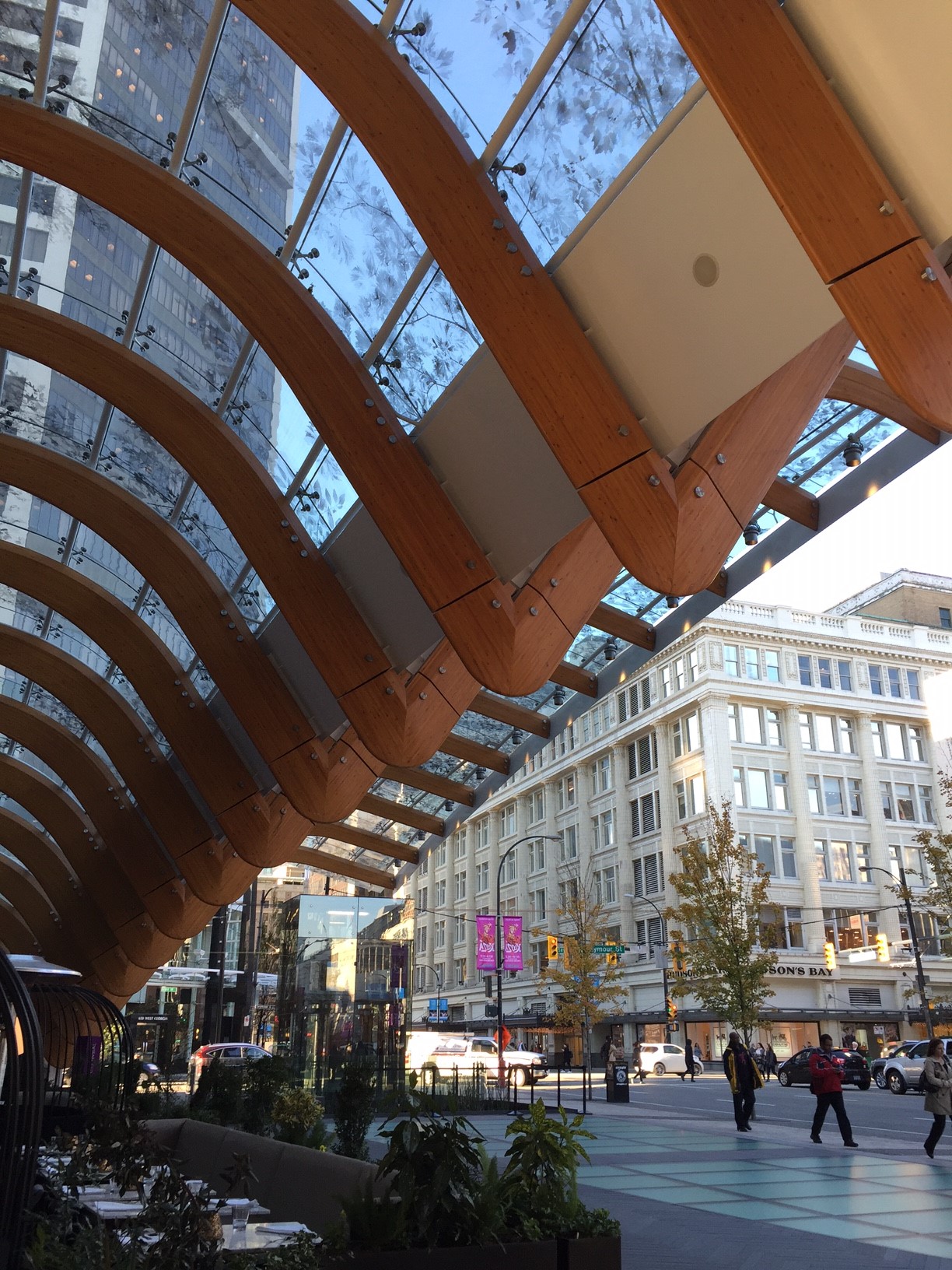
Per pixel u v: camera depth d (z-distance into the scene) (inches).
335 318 594.6
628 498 429.1
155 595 957.8
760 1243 381.1
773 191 327.9
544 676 541.6
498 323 438.9
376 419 546.9
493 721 882.1
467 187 440.1
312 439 669.9
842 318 358.6
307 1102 542.0
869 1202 469.7
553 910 2438.5
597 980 1665.8
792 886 2465.6
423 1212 242.1
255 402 695.7
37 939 1544.0
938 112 303.9
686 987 1485.0
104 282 667.4
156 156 570.3
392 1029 995.3
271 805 925.2
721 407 405.4
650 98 389.4
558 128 425.4
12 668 1040.8
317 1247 235.5
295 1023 985.5
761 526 633.0
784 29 321.1
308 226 569.9
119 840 1182.9
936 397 318.7
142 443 791.1
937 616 3093.0
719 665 2549.2
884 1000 2423.7
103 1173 322.3
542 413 438.9
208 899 1039.0
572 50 407.2
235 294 558.3
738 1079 820.6
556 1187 262.5
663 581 431.8
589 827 2913.4
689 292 398.3
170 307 669.9
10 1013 322.0
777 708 2600.9
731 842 1370.6
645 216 402.0
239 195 579.5
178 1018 1979.6
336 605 663.1
